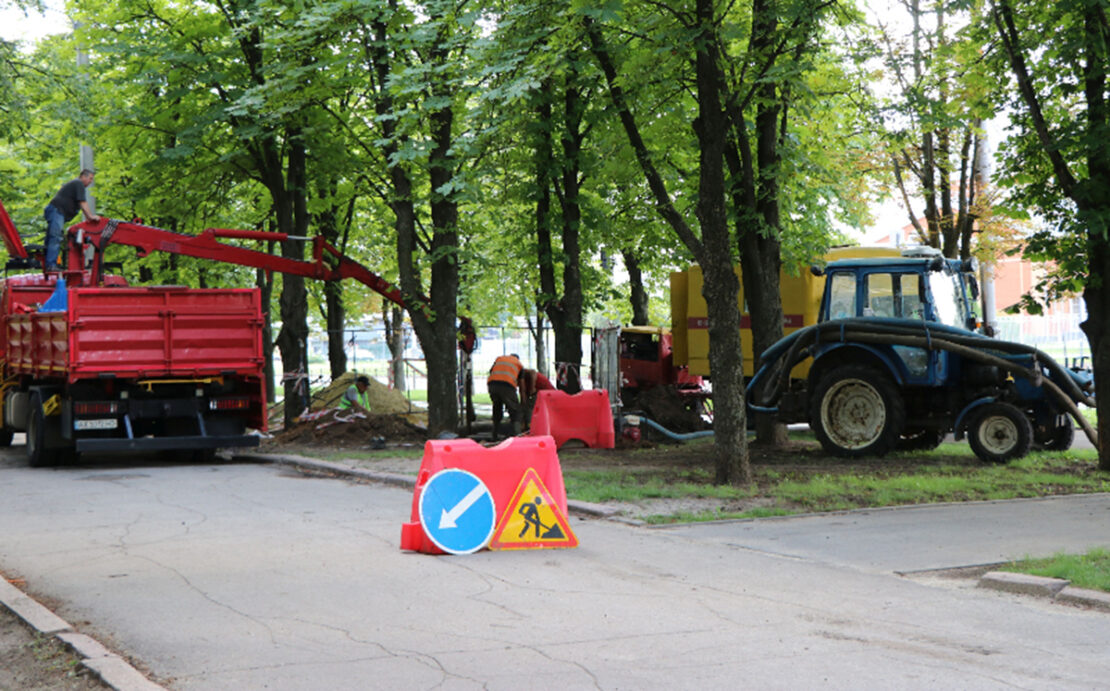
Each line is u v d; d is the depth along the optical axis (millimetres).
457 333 21938
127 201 25766
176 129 22266
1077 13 13625
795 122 20594
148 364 16688
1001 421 15086
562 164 20984
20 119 20562
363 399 21734
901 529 9852
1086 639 6082
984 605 6961
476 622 6598
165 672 5590
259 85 19938
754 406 17438
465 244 25984
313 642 6145
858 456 15953
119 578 8008
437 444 9328
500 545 9148
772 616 6703
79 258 18891
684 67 14227
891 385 15781
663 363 26422
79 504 12398
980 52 15953
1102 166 13711
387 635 6293
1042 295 14406
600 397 18156
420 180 21469
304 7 18281
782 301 20984
